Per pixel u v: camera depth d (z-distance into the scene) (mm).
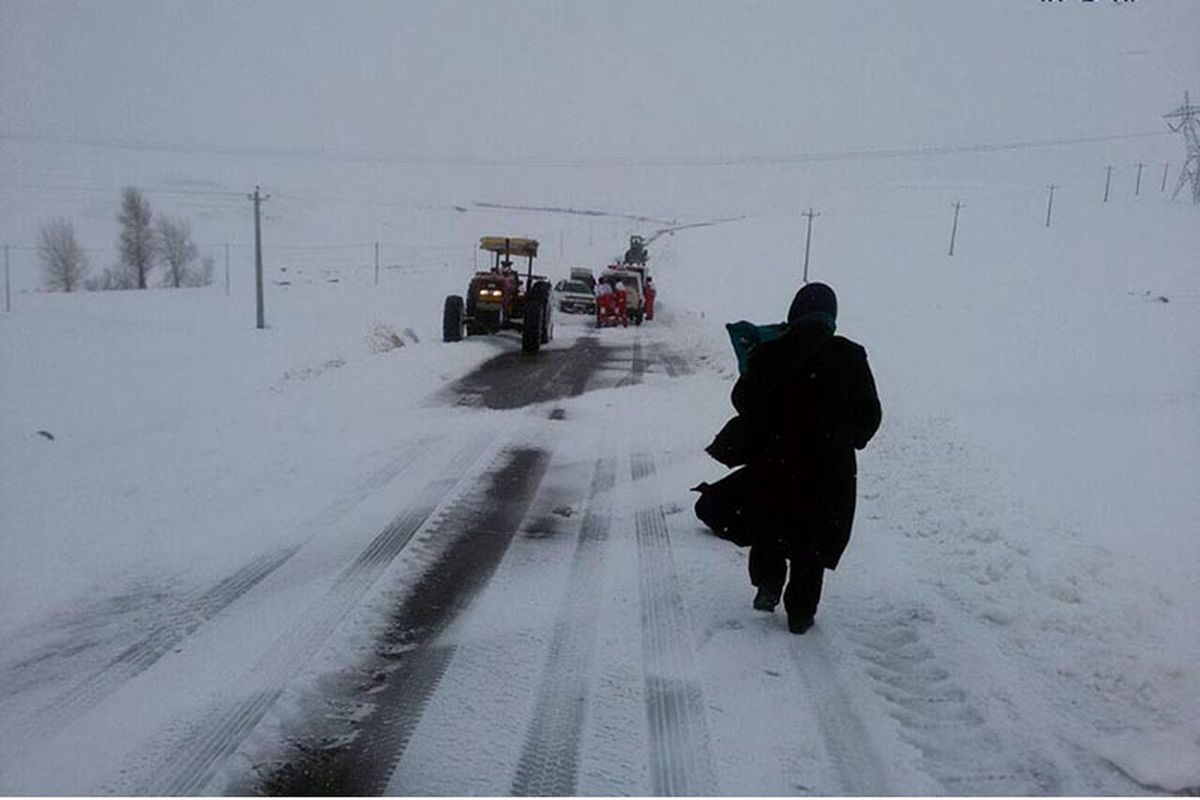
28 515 6242
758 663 4211
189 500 6707
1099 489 6535
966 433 8516
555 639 4457
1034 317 17766
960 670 4125
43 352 17516
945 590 5102
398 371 14086
